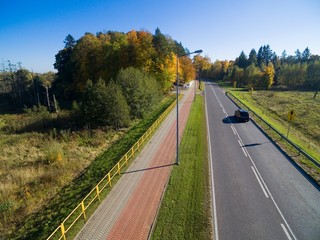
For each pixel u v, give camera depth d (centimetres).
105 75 5434
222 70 14550
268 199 1526
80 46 5994
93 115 3247
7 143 2911
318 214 1378
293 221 1318
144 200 1495
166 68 5384
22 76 8681
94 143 2692
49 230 1260
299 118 4362
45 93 7200
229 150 2373
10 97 8400
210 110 4378
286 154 2259
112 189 1633
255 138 2753
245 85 10650
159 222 1288
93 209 1415
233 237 1199
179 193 1562
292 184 1714
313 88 9394
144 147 2403
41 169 2064
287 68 9931
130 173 1858
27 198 1612
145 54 5216
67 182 1845
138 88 3738
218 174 1864
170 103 4825
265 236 1208
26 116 5325
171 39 7675
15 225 1366
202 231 1226
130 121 3434
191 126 3128
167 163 2028
